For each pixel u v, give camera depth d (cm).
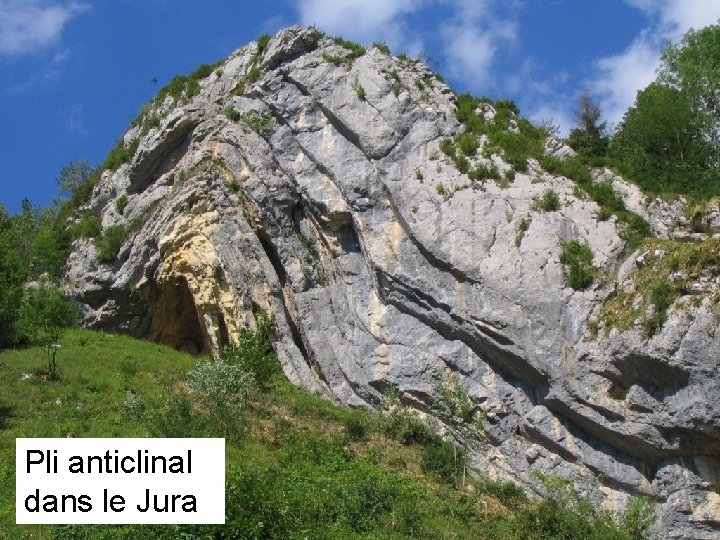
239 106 4125
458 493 2777
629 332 2894
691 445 2783
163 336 4241
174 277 4044
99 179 4809
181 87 4559
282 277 3844
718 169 3828
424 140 3644
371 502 2509
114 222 4394
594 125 4116
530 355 3075
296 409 3272
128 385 3378
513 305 3153
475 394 3169
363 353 3447
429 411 3241
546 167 3503
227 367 3064
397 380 3309
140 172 4366
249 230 3866
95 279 4250
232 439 2850
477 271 3253
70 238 4603
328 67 3956
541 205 3344
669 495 2806
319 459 2805
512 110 3925
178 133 4247
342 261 3644
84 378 3397
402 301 3403
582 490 2891
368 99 3775
